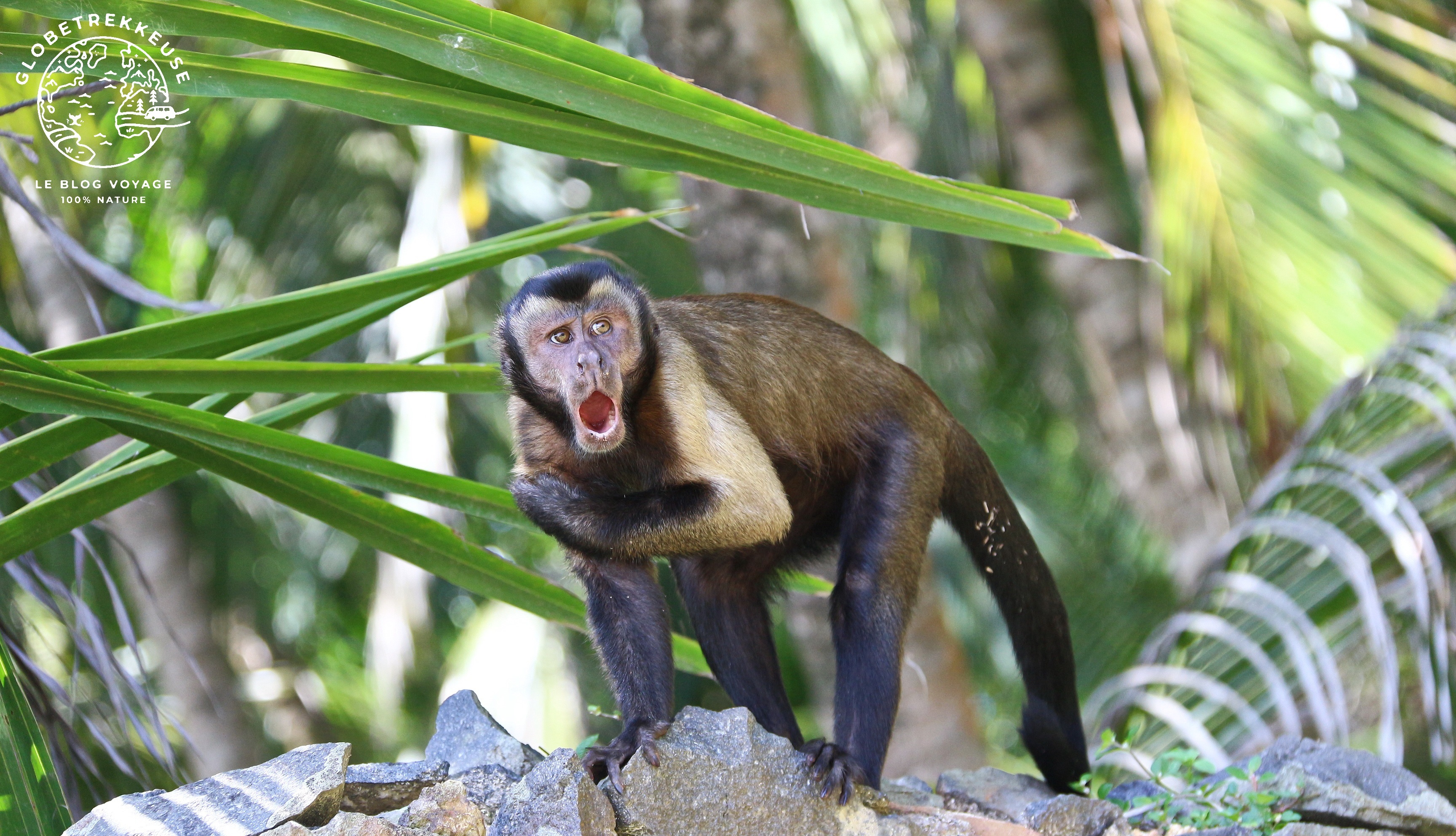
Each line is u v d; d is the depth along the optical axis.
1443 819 7.27
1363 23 14.48
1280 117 14.85
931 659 18.81
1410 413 11.71
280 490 7.39
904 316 22.08
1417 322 12.57
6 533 6.59
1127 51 18.47
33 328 19.45
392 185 24.20
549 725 22.59
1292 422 15.52
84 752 7.55
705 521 7.49
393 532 7.72
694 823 6.43
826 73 19.56
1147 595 24.48
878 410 8.61
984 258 22.56
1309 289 15.00
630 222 8.28
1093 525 26.62
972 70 20.84
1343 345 14.91
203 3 5.88
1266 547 11.90
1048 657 9.18
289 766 6.18
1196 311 15.76
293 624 31.72
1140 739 11.27
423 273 7.41
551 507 7.47
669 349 8.09
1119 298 20.06
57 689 7.45
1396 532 10.65
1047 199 6.64
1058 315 24.23
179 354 7.35
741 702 8.56
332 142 23.31
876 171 6.25
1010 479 26.14
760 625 8.82
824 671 17.75
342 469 7.07
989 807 8.07
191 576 24.72
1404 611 11.34
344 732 30.77
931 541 26.27
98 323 8.25
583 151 6.54
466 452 25.25
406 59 6.18
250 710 29.92
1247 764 7.96
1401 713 12.72
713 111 6.00
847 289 17.30
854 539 8.28
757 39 16.25
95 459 18.89
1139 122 18.75
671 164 6.63
